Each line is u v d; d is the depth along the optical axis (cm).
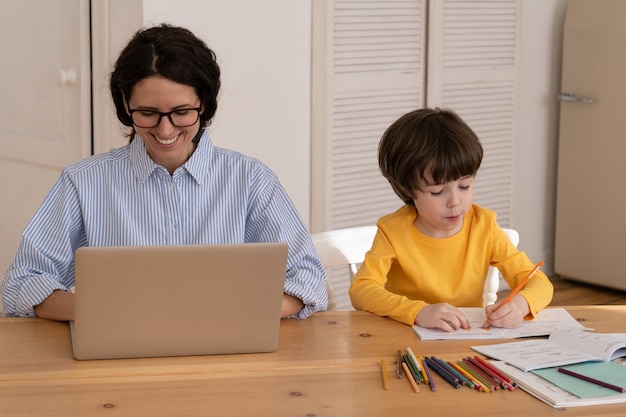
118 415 143
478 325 190
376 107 393
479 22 423
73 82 339
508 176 452
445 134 200
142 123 179
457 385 156
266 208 201
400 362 165
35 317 188
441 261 216
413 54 402
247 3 345
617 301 445
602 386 155
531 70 461
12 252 377
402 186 207
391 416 145
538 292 199
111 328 163
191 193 197
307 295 191
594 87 447
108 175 196
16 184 370
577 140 458
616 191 446
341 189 387
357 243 235
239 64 346
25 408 145
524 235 475
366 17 382
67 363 163
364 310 201
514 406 149
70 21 337
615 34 436
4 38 360
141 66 175
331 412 146
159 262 160
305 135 373
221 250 162
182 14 326
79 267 158
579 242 464
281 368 164
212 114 191
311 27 368
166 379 157
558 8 465
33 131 359
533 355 170
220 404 148
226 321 167
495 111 439
